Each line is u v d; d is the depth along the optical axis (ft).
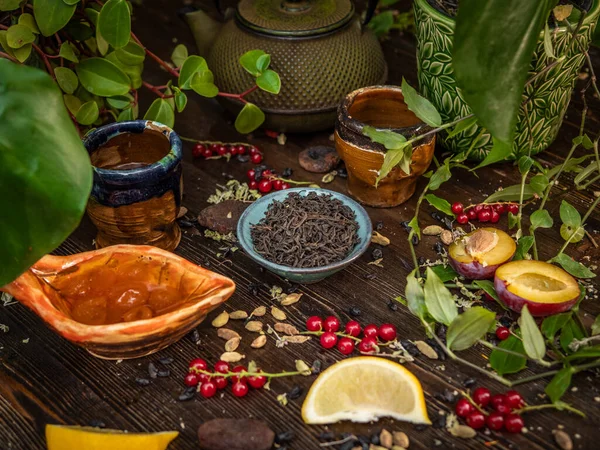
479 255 1.45
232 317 1.44
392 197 1.68
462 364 1.34
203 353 1.38
